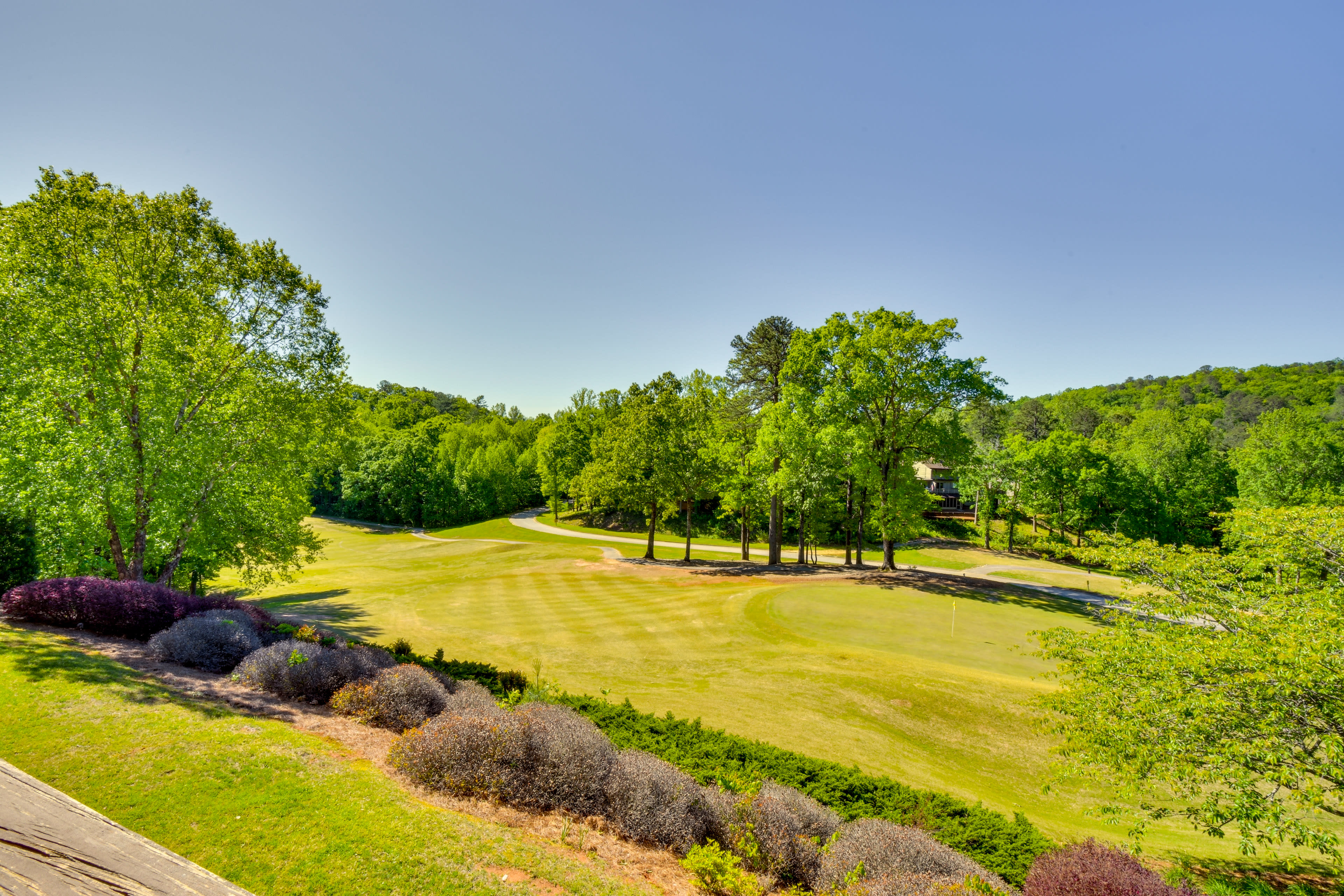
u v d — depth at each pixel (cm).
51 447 1638
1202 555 1137
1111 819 984
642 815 747
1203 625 1102
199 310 1892
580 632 2380
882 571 3772
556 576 3816
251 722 873
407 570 4278
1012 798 1188
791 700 1603
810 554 5559
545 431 8706
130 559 1977
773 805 776
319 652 1122
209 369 1938
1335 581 1055
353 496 8031
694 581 3597
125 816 595
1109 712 1020
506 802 759
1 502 1567
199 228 1934
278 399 2034
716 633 2352
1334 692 829
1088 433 10669
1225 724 905
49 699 841
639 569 4088
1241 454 6141
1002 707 1547
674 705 1553
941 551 5731
